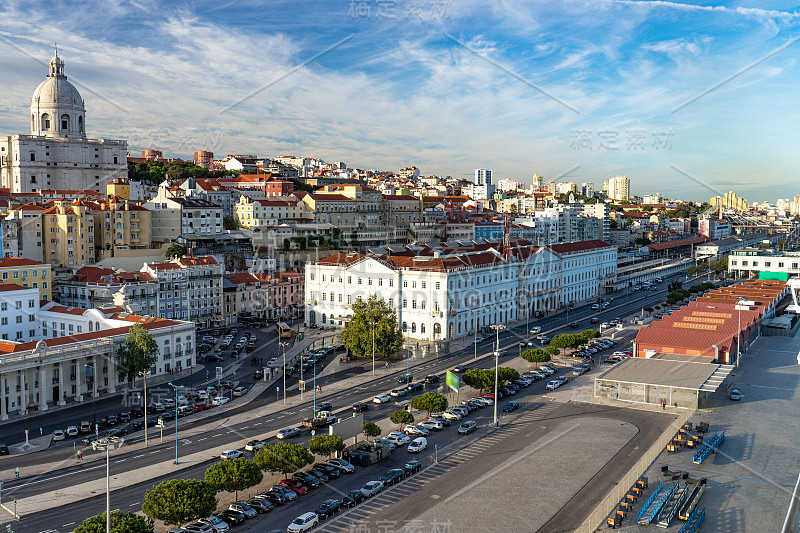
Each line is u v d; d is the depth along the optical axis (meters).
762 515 90.06
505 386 154.62
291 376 170.62
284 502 95.44
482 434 124.56
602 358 189.12
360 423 114.75
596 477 103.38
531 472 105.56
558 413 136.88
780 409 137.38
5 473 106.75
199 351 197.50
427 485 101.19
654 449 114.69
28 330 184.12
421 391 154.12
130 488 100.69
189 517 83.94
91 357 152.12
